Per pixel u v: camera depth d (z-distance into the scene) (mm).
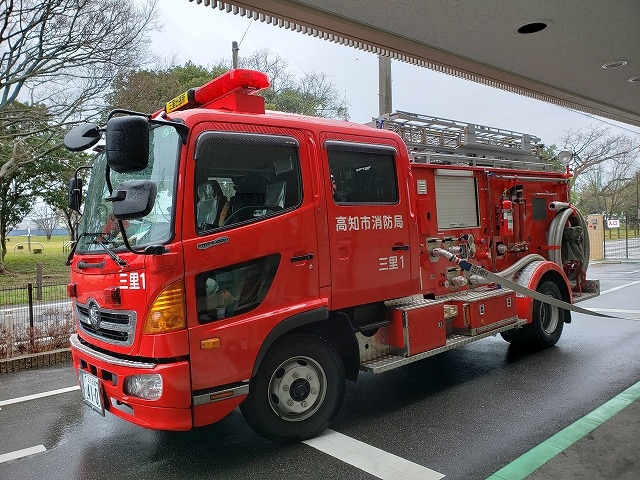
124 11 17047
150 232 3488
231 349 3561
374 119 5617
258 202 3805
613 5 3746
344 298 4227
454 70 5082
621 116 7227
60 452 4039
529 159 7605
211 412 3498
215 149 3613
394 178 4797
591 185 50156
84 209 4344
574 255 7754
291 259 3908
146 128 3057
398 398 5066
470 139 6453
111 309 3619
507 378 5566
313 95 26188
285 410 3965
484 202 6422
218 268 3535
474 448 3826
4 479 3594
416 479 3377
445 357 6605
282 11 3695
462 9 3770
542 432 4055
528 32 4215
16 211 23859
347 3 3639
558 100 6344
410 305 4812
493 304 5676
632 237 40094
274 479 3461
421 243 5469
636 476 3057
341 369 4270
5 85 16297
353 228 4328
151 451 3998
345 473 3506
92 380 3826
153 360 3365
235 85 3842
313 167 4117
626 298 11070
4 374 6492
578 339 7293
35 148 18781
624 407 4297
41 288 10414
